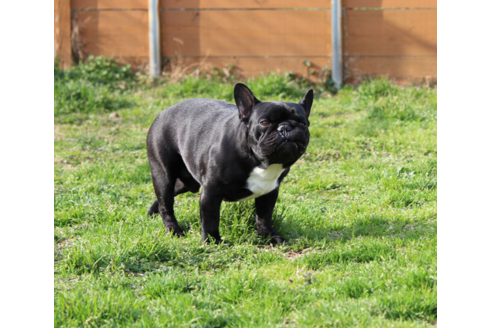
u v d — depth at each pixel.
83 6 12.30
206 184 4.96
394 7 12.05
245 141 4.67
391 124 9.49
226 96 11.32
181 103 5.62
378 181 7.05
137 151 8.72
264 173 4.79
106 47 12.46
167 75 12.41
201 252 4.89
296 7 12.18
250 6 12.20
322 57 12.30
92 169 7.72
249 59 12.38
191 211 5.86
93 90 11.36
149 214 6.02
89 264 4.46
